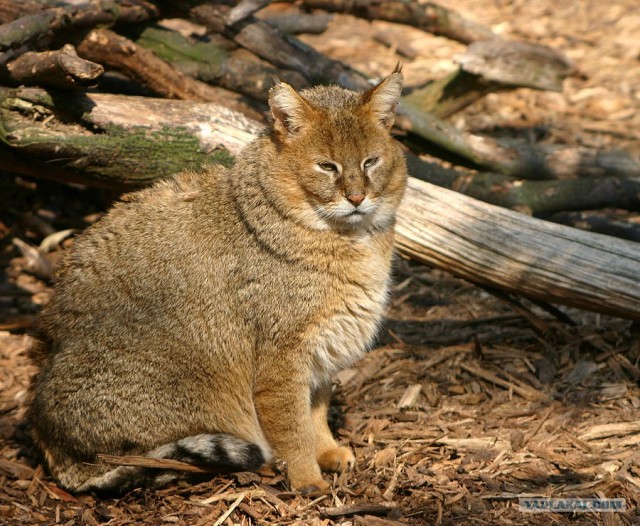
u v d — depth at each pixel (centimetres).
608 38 2066
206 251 880
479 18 2200
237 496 856
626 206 1387
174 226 891
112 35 1169
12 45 1013
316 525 816
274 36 1330
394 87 888
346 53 2095
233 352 879
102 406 852
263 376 873
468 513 823
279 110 863
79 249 916
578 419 975
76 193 1510
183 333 867
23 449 965
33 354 927
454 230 1062
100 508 853
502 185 1387
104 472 859
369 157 871
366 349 942
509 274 1051
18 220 1441
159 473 855
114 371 857
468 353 1125
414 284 1362
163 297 871
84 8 1129
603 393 1023
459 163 1450
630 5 2205
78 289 891
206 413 878
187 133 1059
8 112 1000
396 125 1353
